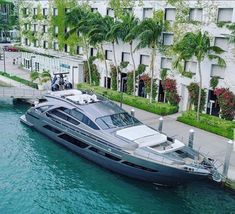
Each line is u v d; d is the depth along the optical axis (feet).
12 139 96.53
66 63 165.78
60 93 103.04
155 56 129.70
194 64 118.62
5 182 73.56
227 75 109.40
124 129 81.15
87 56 155.84
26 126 106.63
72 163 83.71
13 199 67.62
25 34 213.46
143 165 71.31
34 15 200.23
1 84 157.79
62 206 66.44
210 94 115.65
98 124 81.30
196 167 68.23
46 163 83.20
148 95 134.72
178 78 123.44
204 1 111.96
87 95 96.99
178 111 123.03
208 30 112.37
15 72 191.42
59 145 93.56
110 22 138.00
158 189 73.10
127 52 140.87
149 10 131.64
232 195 69.97
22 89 139.13
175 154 72.79
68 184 74.23
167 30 124.36
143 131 80.94
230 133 95.04
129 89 141.69
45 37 193.36
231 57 107.55
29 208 65.16
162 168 69.15
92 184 74.59
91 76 159.02
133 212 65.51
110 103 92.68
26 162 83.25
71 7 168.86
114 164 76.54
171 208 67.10
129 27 129.70
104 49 150.51
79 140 84.64
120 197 70.18
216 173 69.00
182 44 105.60
